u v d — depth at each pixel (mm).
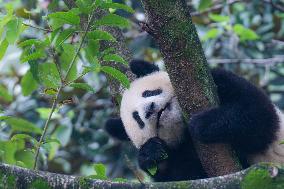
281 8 16859
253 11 16906
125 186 6246
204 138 8430
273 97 16406
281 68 16781
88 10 7816
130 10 7895
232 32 16156
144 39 15211
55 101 7793
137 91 10359
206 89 8109
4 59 15883
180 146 10547
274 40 16781
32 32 9375
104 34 7887
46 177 6285
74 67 9469
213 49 16562
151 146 10000
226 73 9461
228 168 8430
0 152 9797
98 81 15633
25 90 10875
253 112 9141
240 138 9383
